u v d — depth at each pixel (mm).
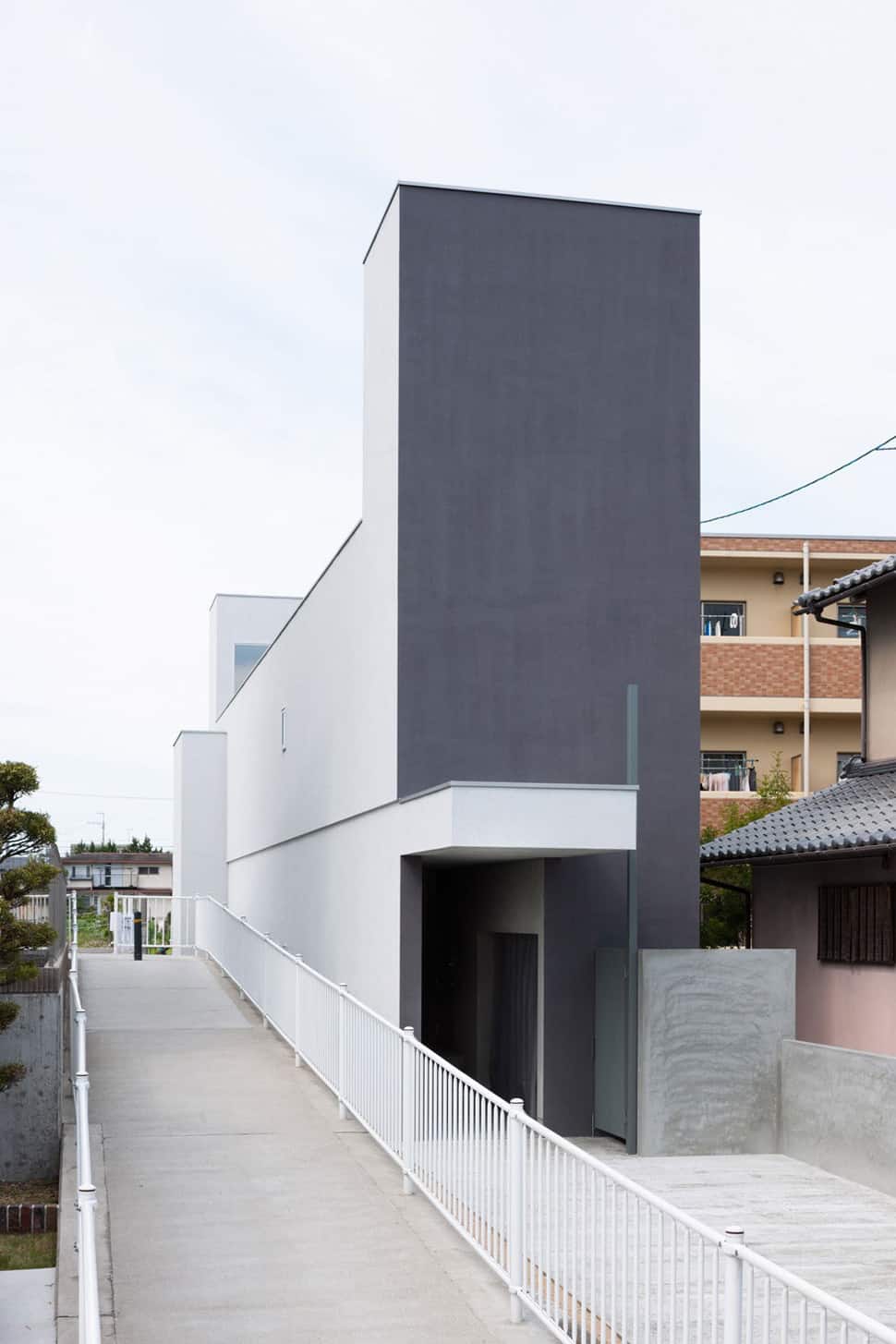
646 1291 4852
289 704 19328
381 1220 8031
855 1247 8109
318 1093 11805
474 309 12703
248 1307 6520
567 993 12172
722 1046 11227
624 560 12734
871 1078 9961
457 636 12391
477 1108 7289
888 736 15086
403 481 12445
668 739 12641
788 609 28281
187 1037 14766
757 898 14891
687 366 13031
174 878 29734
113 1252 7367
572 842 10695
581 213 12969
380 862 12984
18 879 10734
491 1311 6512
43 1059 10930
